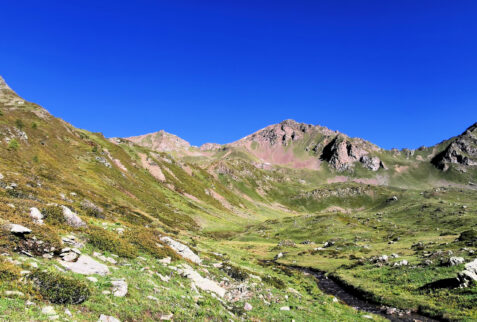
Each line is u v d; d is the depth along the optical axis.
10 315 10.38
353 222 122.44
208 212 152.38
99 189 87.06
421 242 66.88
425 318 28.52
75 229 23.56
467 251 45.22
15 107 125.44
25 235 16.66
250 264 48.31
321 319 24.27
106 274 17.89
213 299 21.38
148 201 112.00
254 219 191.25
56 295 12.89
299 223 129.62
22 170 57.69
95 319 12.77
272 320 21.39
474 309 26.95
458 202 163.00
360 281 43.62
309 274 53.03
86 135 156.12
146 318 14.68
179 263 26.94
